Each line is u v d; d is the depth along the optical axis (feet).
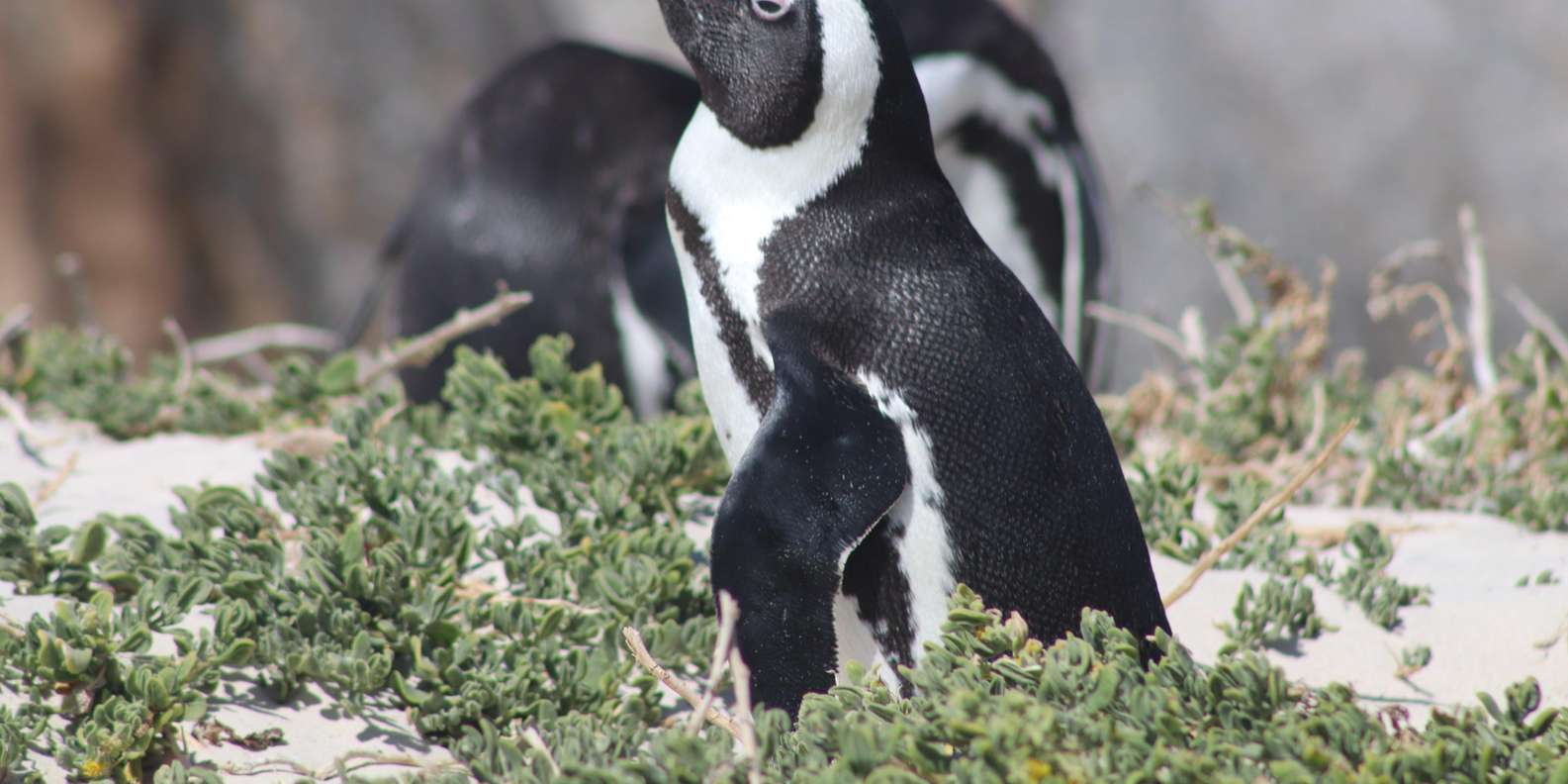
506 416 43.19
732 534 28.32
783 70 30.96
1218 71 140.05
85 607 31.55
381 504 37.32
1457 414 54.08
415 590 34.09
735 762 24.44
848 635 31.35
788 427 28.91
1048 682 25.52
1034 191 71.20
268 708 31.78
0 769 27.71
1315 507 50.06
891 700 26.37
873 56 31.35
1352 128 136.15
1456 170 133.80
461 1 147.54
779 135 31.22
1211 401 56.13
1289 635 38.09
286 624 32.12
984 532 29.73
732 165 31.71
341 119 147.02
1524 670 37.19
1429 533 46.80
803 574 28.40
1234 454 54.39
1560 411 52.42
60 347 61.52
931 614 30.25
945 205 32.32
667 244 69.56
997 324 30.94
